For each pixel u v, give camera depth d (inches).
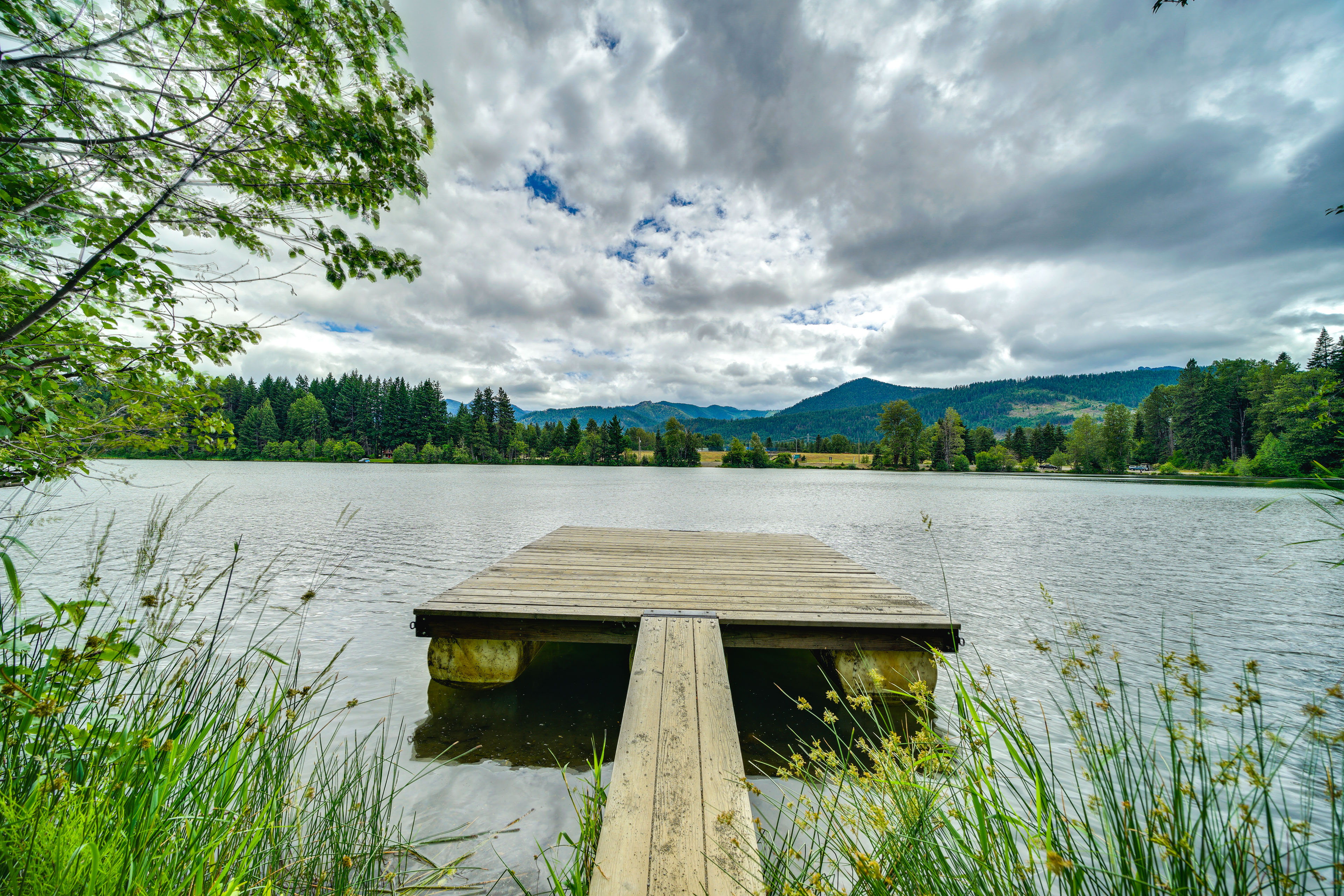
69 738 63.5
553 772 132.3
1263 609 295.1
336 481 1391.5
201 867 59.7
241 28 83.3
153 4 82.2
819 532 591.5
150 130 90.1
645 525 616.4
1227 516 794.8
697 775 89.8
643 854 71.6
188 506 662.5
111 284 93.4
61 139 81.2
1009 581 358.0
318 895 76.9
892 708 170.9
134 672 93.6
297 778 90.1
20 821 52.7
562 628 176.7
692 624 165.6
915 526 645.3
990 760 70.5
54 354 94.3
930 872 64.5
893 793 76.1
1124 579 366.9
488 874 96.7
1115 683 194.5
